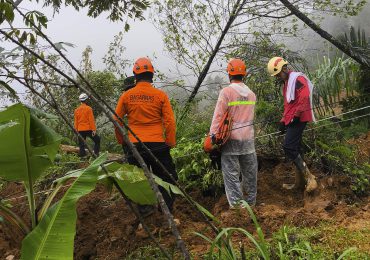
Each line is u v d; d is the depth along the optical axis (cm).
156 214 543
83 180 306
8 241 517
